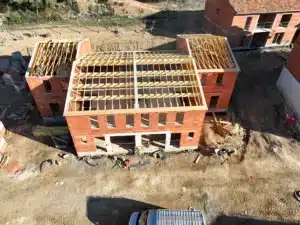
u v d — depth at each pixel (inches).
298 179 1147.9
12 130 1315.2
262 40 1861.5
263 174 1160.8
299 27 1781.5
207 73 1227.9
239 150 1246.3
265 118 1386.6
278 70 1669.5
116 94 1120.8
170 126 1115.3
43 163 1174.3
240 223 1019.9
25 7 2057.1
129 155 1216.2
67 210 1048.2
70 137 1247.5
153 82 1146.7
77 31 1939.0
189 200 1079.0
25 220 1018.1
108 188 1110.4
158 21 2062.0
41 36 1876.2
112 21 2038.6
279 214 1046.4
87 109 1105.4
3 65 1565.0
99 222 1021.2
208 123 1353.3
